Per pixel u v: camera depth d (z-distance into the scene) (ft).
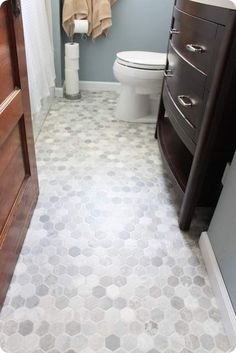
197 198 3.63
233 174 2.96
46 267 3.30
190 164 4.48
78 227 3.84
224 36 2.67
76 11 6.87
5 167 2.85
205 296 3.13
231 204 2.96
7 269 2.97
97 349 2.62
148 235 3.82
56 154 5.35
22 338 2.65
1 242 2.77
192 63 3.54
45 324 2.77
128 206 4.27
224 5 2.66
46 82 5.66
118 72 6.14
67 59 7.17
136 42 7.75
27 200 3.64
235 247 2.83
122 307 2.97
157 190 4.65
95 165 5.14
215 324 2.88
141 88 6.19
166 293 3.13
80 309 2.92
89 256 3.47
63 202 4.24
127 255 3.52
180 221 3.92
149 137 6.21
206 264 3.44
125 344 2.67
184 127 3.87
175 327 2.83
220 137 3.39
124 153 5.57
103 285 3.16
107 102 7.70
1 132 2.61
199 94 3.34
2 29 2.57
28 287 3.07
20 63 3.05
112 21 7.42
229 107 3.13
